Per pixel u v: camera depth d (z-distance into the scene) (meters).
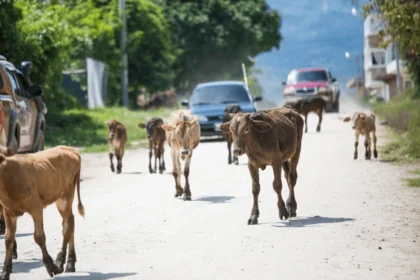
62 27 35.44
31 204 10.09
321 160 23.44
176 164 17.41
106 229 13.60
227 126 14.30
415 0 21.47
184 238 12.64
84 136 33.19
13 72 18.34
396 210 14.62
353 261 10.67
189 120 17.83
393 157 23.64
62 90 41.59
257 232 12.91
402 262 10.58
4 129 16.02
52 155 10.66
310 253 11.23
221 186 18.84
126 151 29.44
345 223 13.43
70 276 10.39
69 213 10.89
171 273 10.35
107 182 20.36
